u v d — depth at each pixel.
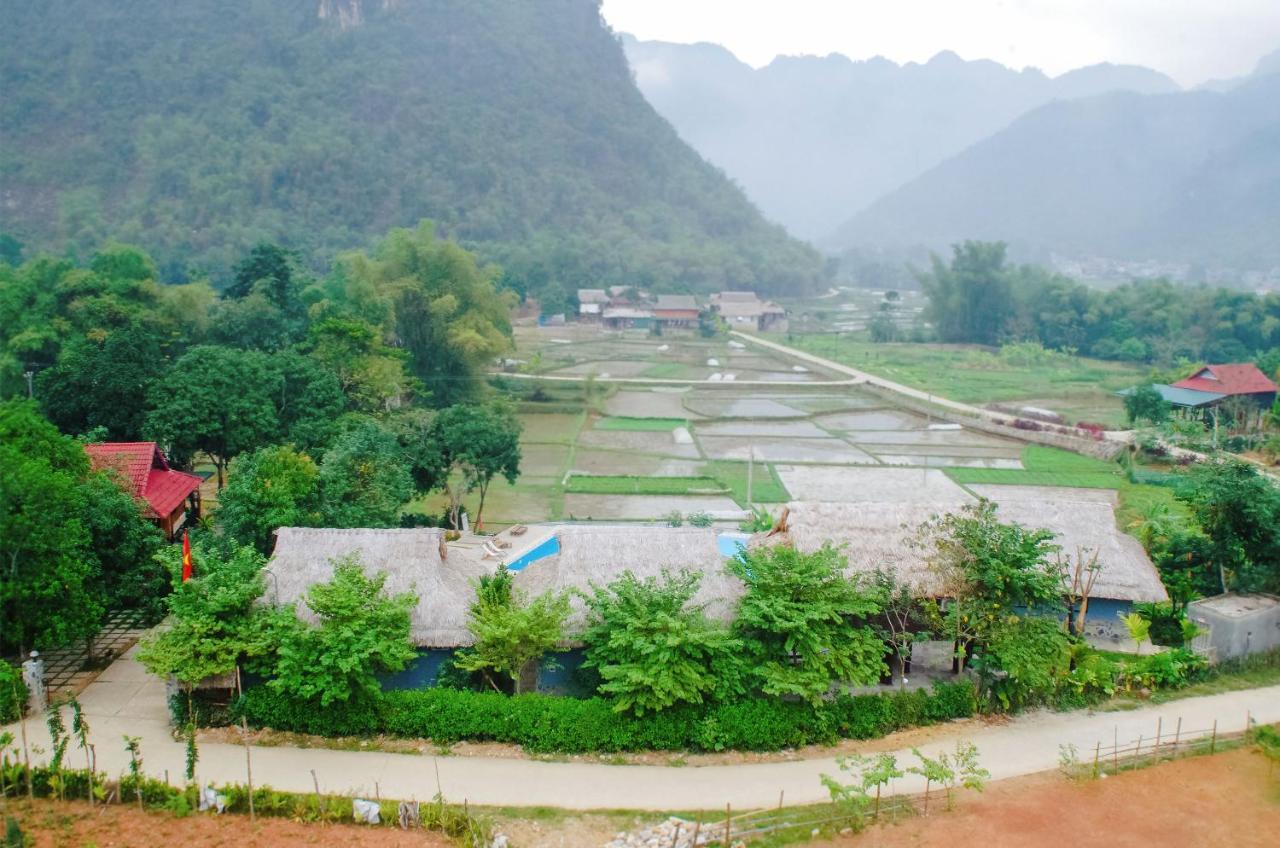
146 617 39.00
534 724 30.41
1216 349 148.12
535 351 147.00
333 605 30.25
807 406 109.69
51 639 32.62
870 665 32.09
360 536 35.72
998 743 31.78
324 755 29.70
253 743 30.31
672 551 36.44
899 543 37.78
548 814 26.69
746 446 87.94
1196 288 176.75
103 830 25.11
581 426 94.94
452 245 104.62
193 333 83.00
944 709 33.16
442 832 25.77
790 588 31.92
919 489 72.94
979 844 26.02
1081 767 30.16
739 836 25.89
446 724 30.61
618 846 25.25
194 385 54.56
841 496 70.50
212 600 30.89
